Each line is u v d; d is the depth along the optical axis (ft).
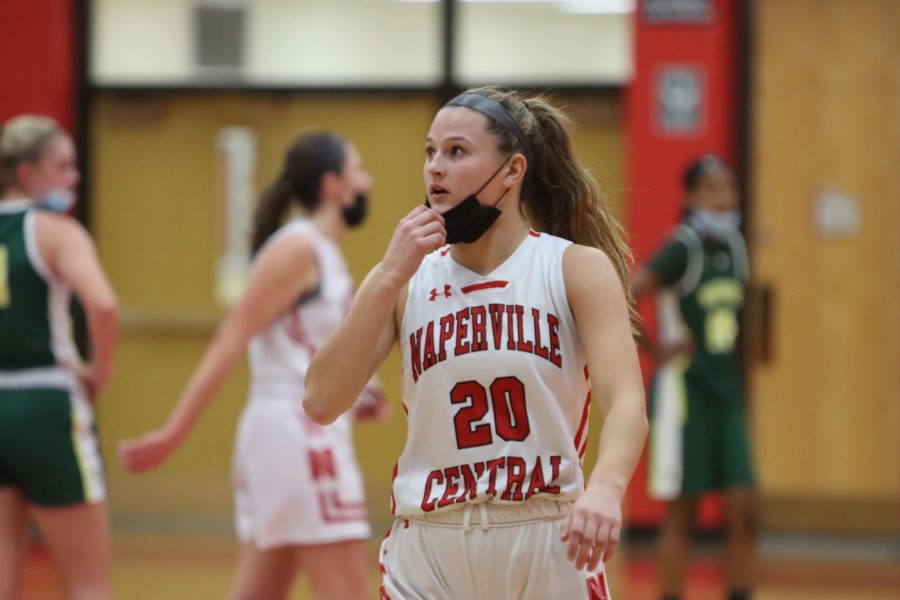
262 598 24.02
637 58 46.01
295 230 23.75
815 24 46.37
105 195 50.16
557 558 13.96
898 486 46.14
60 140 24.26
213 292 50.08
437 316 14.39
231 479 49.52
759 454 46.47
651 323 43.88
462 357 14.10
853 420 46.37
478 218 14.25
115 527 49.19
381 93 49.01
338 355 14.07
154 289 50.16
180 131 49.98
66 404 23.58
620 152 47.78
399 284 13.94
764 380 46.47
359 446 49.08
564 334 14.24
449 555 14.05
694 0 45.85
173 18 49.75
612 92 47.73
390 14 48.96
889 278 46.24
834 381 46.37
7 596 23.30
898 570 41.52
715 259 31.89
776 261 46.50
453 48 48.47
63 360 23.80
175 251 50.14
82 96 49.70
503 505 13.93
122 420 50.14
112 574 39.50
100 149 50.16
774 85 46.47
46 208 24.17
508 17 48.29
